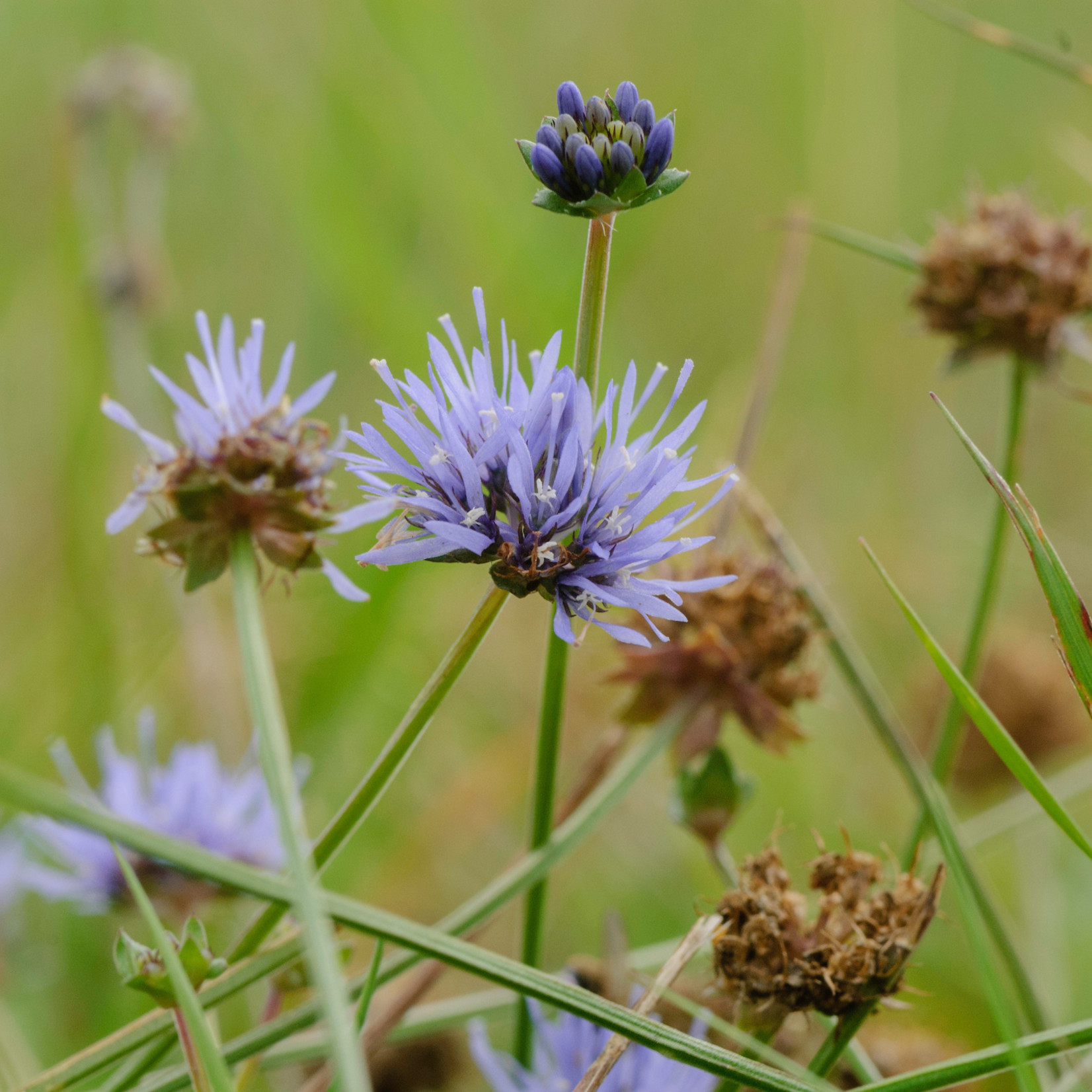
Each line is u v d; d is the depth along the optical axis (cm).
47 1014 50
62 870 50
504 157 75
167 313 72
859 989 41
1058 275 48
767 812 62
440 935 40
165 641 64
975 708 40
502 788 60
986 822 49
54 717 60
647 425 76
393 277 69
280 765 39
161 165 73
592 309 40
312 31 78
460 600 71
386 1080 48
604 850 61
